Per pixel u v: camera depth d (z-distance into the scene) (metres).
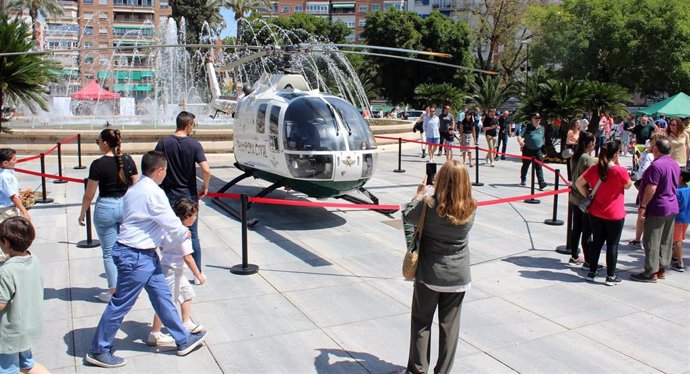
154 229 4.48
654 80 39.97
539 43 45.31
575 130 12.55
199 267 6.47
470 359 4.78
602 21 40.12
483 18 50.47
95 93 31.92
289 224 9.41
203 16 54.56
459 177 3.90
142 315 5.51
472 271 7.14
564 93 18.05
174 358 4.67
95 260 7.23
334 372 4.50
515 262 7.54
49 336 5.00
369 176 9.27
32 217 9.41
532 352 4.93
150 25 66.62
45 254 7.45
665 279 6.96
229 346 4.93
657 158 6.72
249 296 6.14
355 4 86.56
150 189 4.44
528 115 18.30
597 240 6.68
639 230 8.34
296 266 7.22
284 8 89.06
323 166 8.67
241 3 53.72
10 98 16.41
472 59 50.44
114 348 4.81
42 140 15.50
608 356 4.88
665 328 5.48
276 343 5.00
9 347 3.52
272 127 9.26
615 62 40.62
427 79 50.28
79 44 52.88
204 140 16.31
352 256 7.70
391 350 4.91
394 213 10.35
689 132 11.01
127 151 15.66
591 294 6.38
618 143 6.43
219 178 13.45
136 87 56.41
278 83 10.10
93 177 5.38
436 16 50.09
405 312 5.77
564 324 5.54
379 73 51.41
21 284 3.53
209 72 16.59
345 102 9.52
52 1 48.69
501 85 46.56
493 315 5.74
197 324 5.08
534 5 48.12
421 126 18.58
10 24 15.13
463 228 3.97
